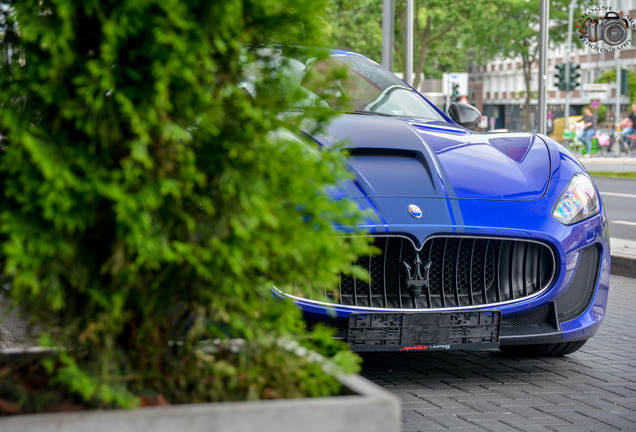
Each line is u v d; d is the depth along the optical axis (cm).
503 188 453
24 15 197
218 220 207
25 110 212
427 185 436
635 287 822
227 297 213
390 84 575
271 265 222
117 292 205
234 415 183
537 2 5084
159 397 211
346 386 214
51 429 175
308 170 213
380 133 470
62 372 194
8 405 202
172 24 196
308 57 219
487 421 386
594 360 515
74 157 200
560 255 447
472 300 431
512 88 7988
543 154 497
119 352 210
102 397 195
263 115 213
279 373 220
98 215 205
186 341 218
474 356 514
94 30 204
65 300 211
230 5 198
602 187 2019
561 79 3303
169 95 204
